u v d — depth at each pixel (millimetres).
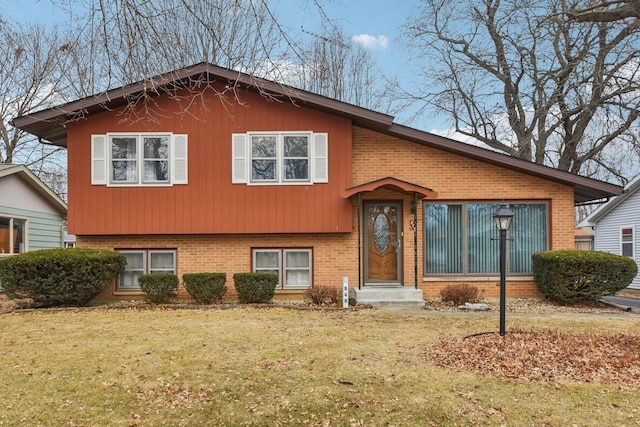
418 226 13219
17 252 16703
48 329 8875
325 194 12844
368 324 9250
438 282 13156
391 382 5734
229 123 12820
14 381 5844
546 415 4773
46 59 20281
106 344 7652
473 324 9203
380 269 13250
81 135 12648
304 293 12594
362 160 13320
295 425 4633
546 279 12141
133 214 12656
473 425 4582
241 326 9062
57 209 19484
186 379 5906
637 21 14203
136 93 11938
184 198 12711
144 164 12750
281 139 12859
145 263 13039
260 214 12773
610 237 21859
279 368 6309
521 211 13352
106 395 5395
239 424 4664
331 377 5938
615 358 6500
